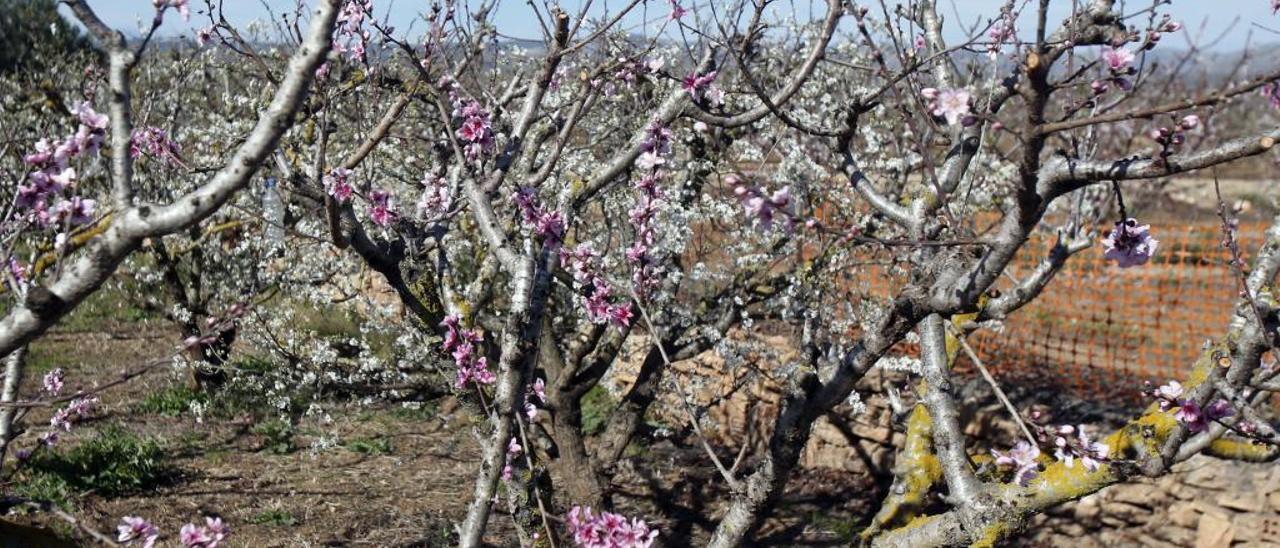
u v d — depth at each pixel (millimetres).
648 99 5973
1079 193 2982
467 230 5570
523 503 4539
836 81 6934
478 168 3582
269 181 7484
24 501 3080
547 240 3381
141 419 9125
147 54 8133
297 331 7965
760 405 8750
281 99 2119
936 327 3785
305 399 9750
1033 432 3705
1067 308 9109
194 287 9180
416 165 7078
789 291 6137
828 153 6695
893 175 7355
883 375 8047
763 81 6531
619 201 6133
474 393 4383
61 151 2160
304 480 8070
